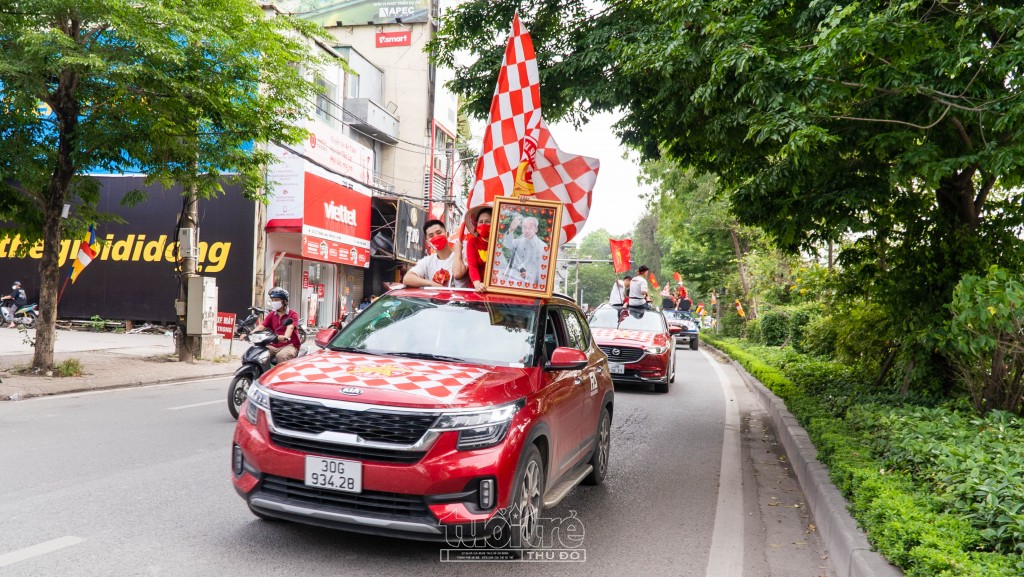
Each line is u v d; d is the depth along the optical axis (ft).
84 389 38.78
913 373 28.32
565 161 20.03
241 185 47.16
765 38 26.68
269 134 44.88
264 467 14.03
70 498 17.76
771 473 24.72
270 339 30.83
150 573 13.10
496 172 20.20
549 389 16.39
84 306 79.92
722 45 24.07
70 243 80.33
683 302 122.01
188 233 53.52
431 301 18.20
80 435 25.94
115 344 62.28
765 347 75.97
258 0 73.82
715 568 15.14
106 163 43.73
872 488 15.98
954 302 21.03
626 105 34.01
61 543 14.48
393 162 113.19
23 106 36.81
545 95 36.91
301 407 13.93
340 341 17.46
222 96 42.06
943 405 26.23
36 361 41.29
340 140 87.61
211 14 40.01
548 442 15.88
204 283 53.57
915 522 13.34
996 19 20.16
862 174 27.30
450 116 129.70
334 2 117.08
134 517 16.44
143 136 40.24
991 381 24.52
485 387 14.46
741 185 31.71
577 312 21.93
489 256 17.56
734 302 118.62
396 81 114.83
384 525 13.30
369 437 13.51
